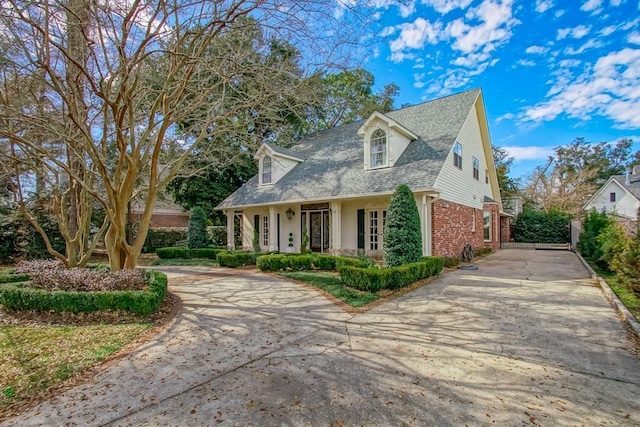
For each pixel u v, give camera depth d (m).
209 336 5.11
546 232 24.62
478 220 18.02
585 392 3.30
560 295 7.59
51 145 9.84
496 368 3.85
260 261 12.40
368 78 24.59
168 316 6.28
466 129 15.53
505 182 33.31
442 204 12.73
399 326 5.48
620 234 9.85
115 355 4.41
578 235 19.17
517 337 4.88
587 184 35.84
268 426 2.77
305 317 6.08
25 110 9.39
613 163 46.47
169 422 2.86
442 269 11.59
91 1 6.30
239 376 3.71
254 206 17.14
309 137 20.80
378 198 13.74
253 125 16.47
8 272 9.09
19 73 7.74
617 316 5.88
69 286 6.89
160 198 24.06
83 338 5.07
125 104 7.36
